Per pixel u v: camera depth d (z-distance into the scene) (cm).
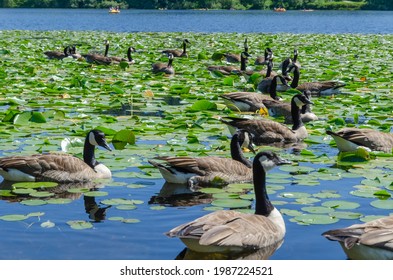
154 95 2503
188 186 1317
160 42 5522
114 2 16700
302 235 1024
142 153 1536
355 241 859
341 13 14925
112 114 2084
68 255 934
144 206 1170
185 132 1788
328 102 2409
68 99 2342
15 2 16962
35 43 5131
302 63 3834
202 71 3319
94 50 4666
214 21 10581
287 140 1797
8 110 1897
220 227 928
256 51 4722
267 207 1052
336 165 1480
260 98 2253
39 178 1316
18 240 988
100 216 1106
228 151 1578
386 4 16762
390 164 1490
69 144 1566
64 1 16912
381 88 2759
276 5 17000
